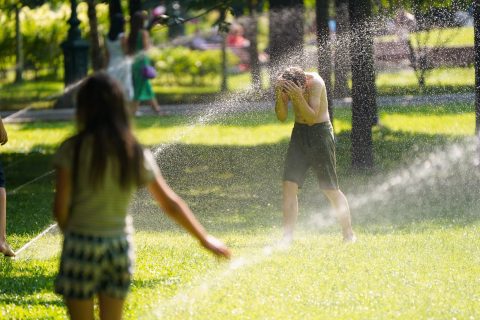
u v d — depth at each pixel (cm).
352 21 2422
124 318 1083
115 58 3312
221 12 2886
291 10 3216
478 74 2275
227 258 853
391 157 2488
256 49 4138
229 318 1069
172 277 1298
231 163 2662
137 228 1792
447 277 1262
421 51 3012
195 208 2030
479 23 2241
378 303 1126
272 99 3347
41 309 1145
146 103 4256
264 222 1831
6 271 1390
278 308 1105
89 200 824
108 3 3278
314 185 2244
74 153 826
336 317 1066
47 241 1662
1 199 1458
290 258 1392
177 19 3020
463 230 1636
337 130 2822
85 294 830
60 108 4372
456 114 2992
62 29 5781
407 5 2814
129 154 823
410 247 1471
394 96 3127
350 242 1530
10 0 4409
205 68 5422
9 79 5947
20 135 3606
